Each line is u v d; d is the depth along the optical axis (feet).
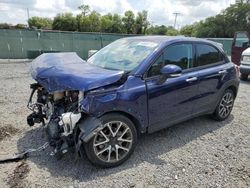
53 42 55.47
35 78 11.03
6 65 42.50
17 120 15.56
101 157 10.41
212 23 173.58
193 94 13.51
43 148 11.80
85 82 9.46
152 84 11.45
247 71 29.53
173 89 12.31
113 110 10.22
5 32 51.39
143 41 13.34
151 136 13.85
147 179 10.02
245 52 29.94
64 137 9.93
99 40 58.85
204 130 14.90
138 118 11.14
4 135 13.43
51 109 11.39
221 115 16.19
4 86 25.04
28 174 10.11
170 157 11.70
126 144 11.04
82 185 9.53
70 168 10.57
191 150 12.44
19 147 12.17
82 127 9.84
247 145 13.16
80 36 57.16
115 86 10.39
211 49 14.99
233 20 165.27
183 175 10.36
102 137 10.36
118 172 10.43
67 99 10.82
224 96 15.99
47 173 10.20
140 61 11.65
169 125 12.89
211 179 10.15
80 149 10.30
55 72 10.55
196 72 13.66
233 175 10.46
